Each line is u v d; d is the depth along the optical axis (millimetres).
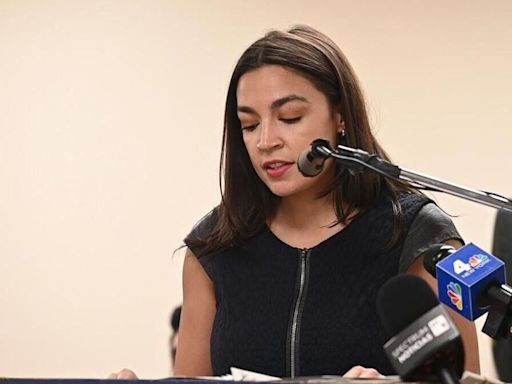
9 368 6223
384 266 2861
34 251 6309
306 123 2873
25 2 6504
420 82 5980
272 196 3051
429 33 6000
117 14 6410
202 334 3064
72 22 6441
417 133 5949
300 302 2873
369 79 6020
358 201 2941
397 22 6043
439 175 5902
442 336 1760
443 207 5762
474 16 5969
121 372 2340
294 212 2998
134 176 6305
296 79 2875
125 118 6344
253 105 2889
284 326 2852
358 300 2830
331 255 2908
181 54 6336
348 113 2949
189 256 3104
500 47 5934
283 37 2947
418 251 2828
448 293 2203
